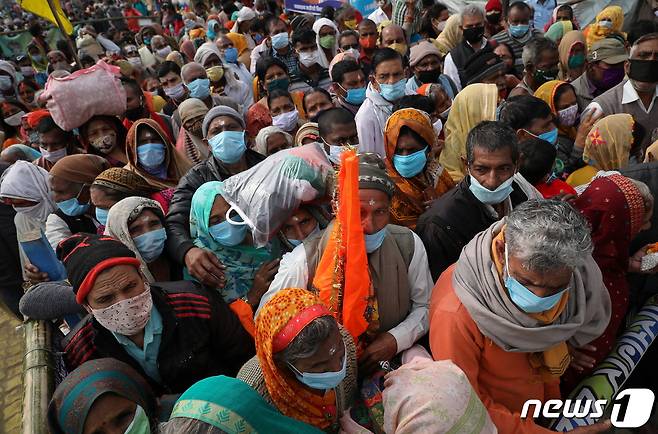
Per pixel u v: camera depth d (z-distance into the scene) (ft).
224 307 6.88
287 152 7.65
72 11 64.13
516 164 7.27
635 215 6.66
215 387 4.33
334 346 4.71
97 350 6.44
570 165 11.82
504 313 5.31
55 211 11.16
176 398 6.17
